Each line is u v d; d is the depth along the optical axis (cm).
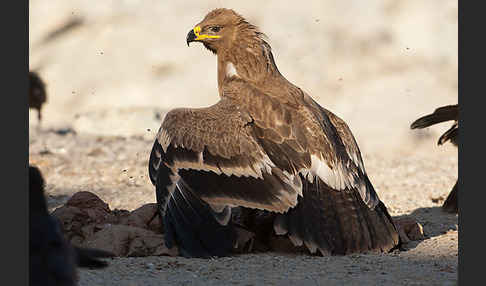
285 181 1147
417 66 3503
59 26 3553
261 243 1197
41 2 3588
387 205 1523
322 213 1139
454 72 3472
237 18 1314
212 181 1155
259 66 1284
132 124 2444
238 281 1008
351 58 3550
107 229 1161
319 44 3572
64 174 1783
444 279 1016
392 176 1827
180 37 3512
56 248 825
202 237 1136
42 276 812
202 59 3466
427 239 1254
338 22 3631
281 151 1170
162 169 1186
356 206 1163
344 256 1128
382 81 3472
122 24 3553
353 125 3288
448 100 3372
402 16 3609
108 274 1041
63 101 3353
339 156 1191
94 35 3528
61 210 1207
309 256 1139
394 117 3294
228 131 1178
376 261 1104
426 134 3048
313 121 1194
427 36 3544
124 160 1942
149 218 1227
